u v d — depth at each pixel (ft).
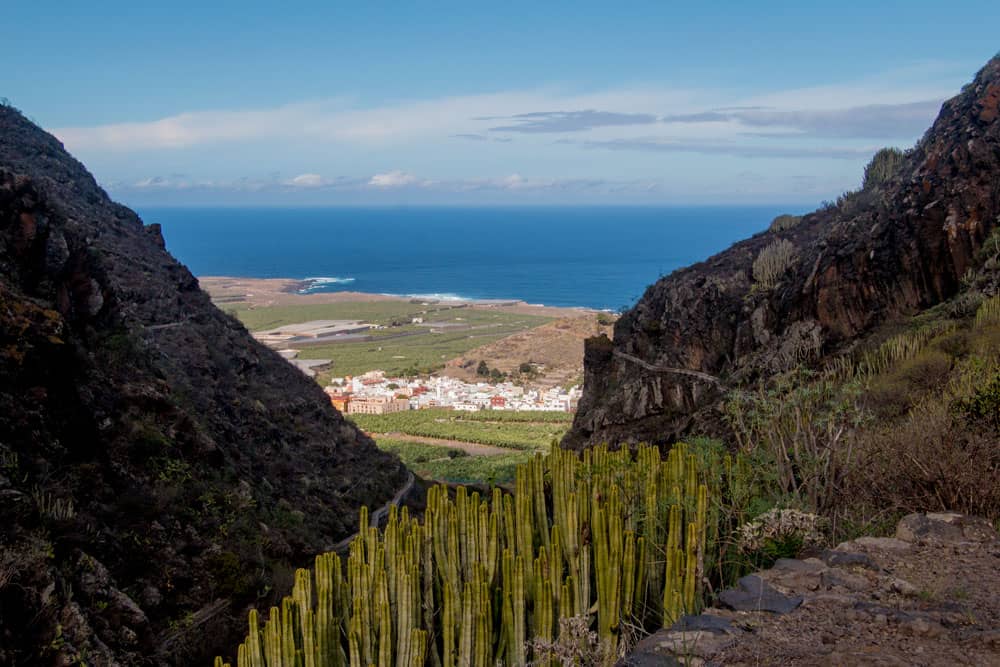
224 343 94.79
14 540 35.73
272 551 56.54
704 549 17.90
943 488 21.02
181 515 51.47
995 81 61.05
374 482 90.94
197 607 46.44
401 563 16.97
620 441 72.38
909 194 61.36
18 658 31.76
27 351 45.03
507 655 16.62
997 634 12.69
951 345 42.42
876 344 53.42
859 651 12.74
